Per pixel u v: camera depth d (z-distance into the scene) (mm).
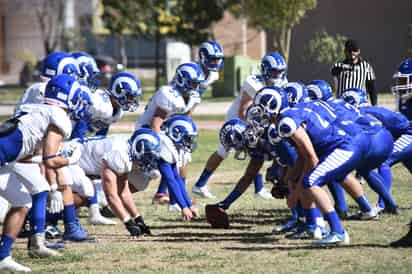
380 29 72688
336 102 18719
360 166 18750
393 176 29375
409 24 71812
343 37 68500
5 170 16391
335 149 17484
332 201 24109
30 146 16406
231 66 78938
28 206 16469
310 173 17391
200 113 61125
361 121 18438
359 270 15438
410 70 20984
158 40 87938
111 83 21547
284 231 19797
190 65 23156
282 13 66000
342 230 17578
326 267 15773
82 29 121750
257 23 70000
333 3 72688
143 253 17766
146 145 19188
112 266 16562
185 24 86688
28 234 19453
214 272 15680
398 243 17531
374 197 24578
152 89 94750
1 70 126375
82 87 17922
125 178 19875
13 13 124500
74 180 20609
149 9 87562
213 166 25562
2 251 16328
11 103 77750
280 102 17766
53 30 121812
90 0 120375
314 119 17469
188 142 20484
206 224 21375
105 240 19500
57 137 16688
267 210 23234
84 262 17016
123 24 90438
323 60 68875
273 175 22734
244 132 20656
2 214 19875
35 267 16672
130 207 19875
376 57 73125
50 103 16938
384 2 72375
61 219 20766
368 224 20359
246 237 19438
